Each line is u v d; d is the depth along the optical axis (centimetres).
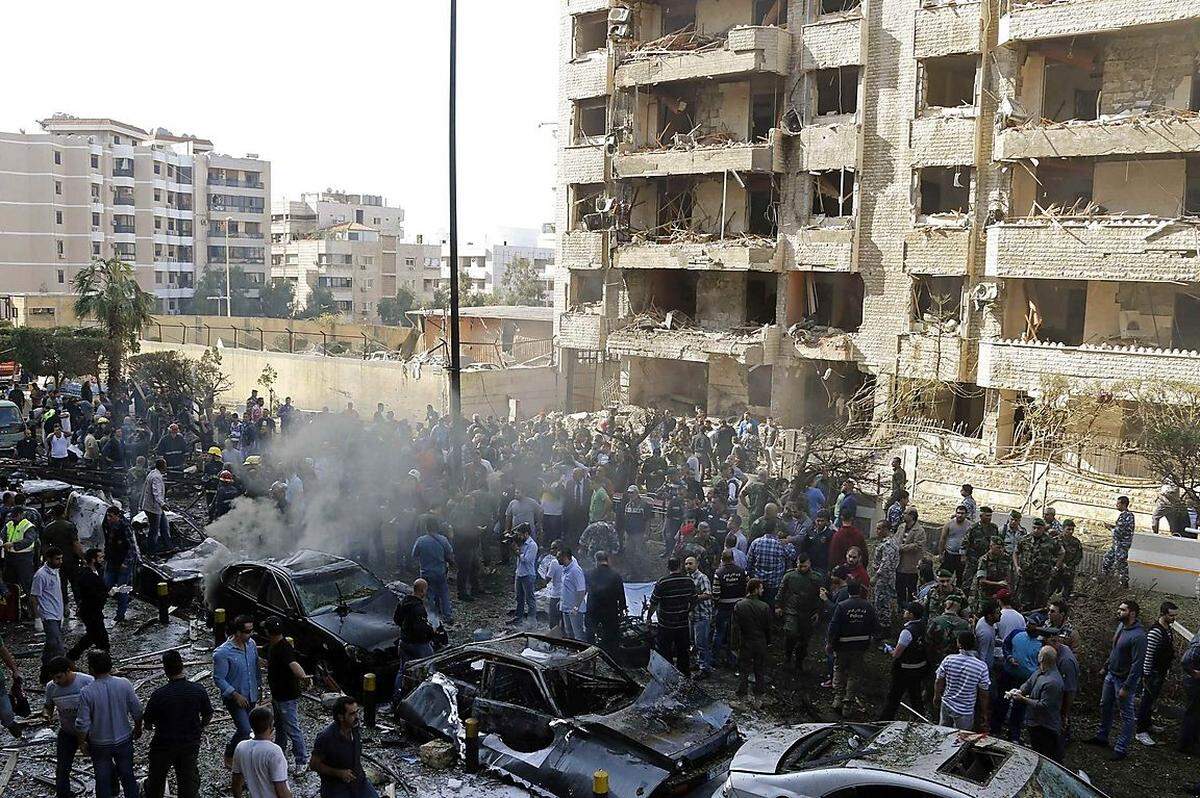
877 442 2631
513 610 1580
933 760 770
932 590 1193
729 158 3225
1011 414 2808
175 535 1822
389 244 10662
